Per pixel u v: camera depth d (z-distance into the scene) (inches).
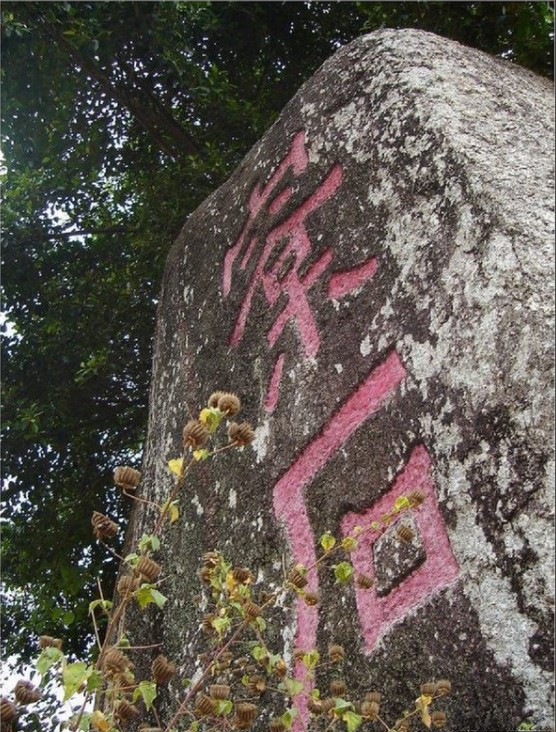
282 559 56.0
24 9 120.1
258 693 51.4
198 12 130.4
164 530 71.7
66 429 137.3
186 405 75.5
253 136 142.3
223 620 42.8
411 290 51.6
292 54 149.0
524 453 40.8
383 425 50.4
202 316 78.4
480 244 47.9
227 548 61.8
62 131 138.6
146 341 141.8
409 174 55.2
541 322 42.9
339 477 53.1
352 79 65.5
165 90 140.4
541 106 61.8
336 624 49.6
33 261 140.7
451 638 41.3
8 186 138.6
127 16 125.0
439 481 44.9
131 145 148.9
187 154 142.4
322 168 65.3
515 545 39.6
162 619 67.7
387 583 46.9
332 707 40.6
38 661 34.9
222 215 81.9
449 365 46.6
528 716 36.6
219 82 134.8
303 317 61.7
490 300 45.6
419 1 113.7
